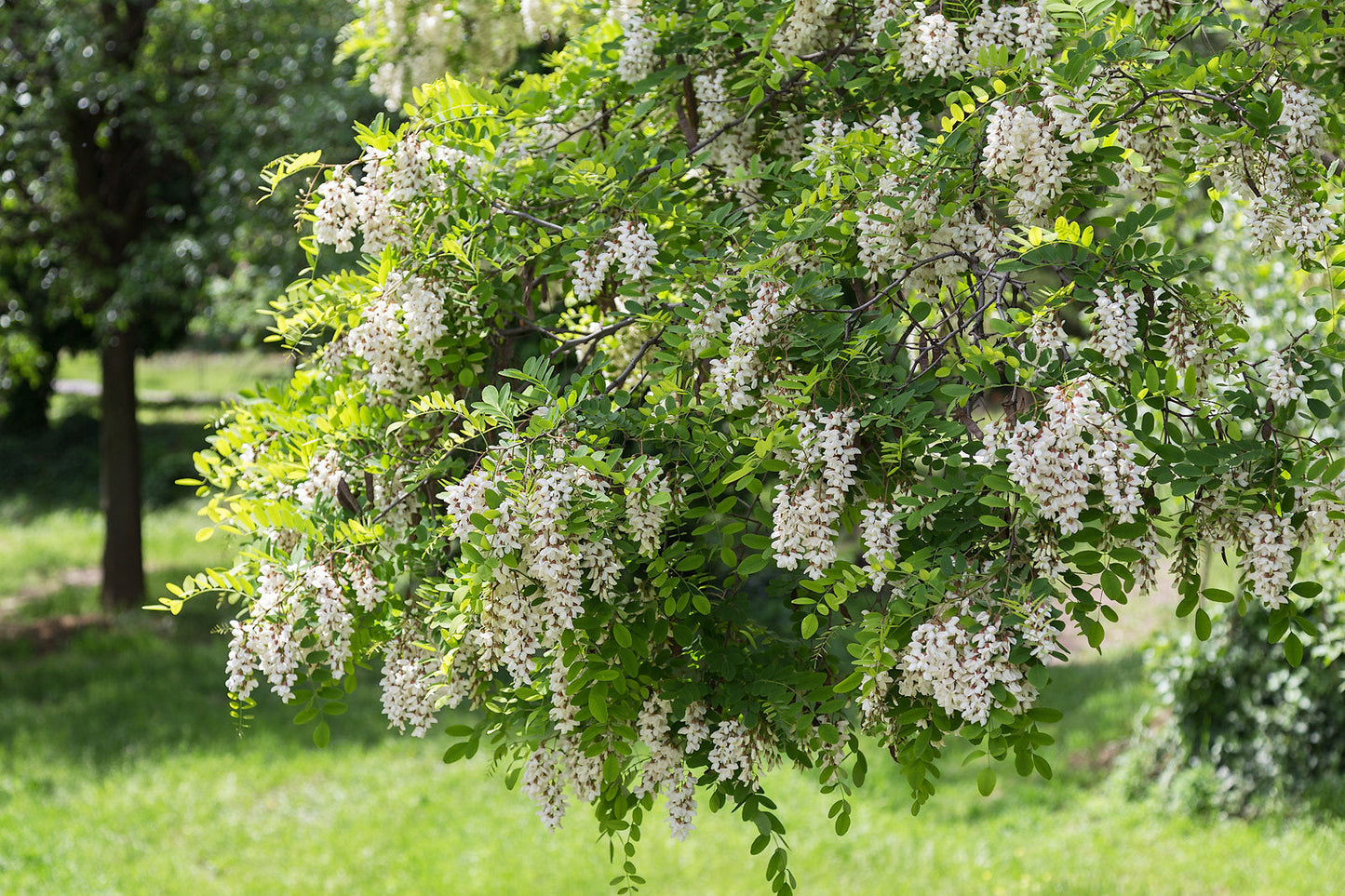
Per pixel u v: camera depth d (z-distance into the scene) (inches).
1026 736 94.1
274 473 129.7
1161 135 113.7
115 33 416.8
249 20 400.5
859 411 105.3
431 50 200.2
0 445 804.6
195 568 569.0
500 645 104.0
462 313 125.4
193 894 249.6
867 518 103.4
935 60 115.8
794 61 125.0
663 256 127.6
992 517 95.5
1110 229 112.5
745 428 109.3
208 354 1189.1
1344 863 235.1
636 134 141.6
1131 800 288.7
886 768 326.6
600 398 112.2
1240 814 269.7
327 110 354.3
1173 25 112.4
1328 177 107.2
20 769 327.6
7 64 401.1
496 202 128.3
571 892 250.2
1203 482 93.3
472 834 283.9
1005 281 101.2
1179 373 100.7
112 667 429.4
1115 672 389.7
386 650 119.8
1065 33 115.3
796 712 110.0
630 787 118.2
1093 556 96.3
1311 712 262.8
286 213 371.2
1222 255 217.0
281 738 359.6
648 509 106.2
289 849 275.1
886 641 97.4
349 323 133.5
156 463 783.1
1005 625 93.0
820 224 106.5
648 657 112.6
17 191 431.2
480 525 98.0
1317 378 105.2
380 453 129.3
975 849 266.4
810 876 255.0
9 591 554.9
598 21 168.4
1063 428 89.8
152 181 470.3
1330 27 109.1
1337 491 97.3
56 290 450.6
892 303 117.6
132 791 312.7
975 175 105.7
